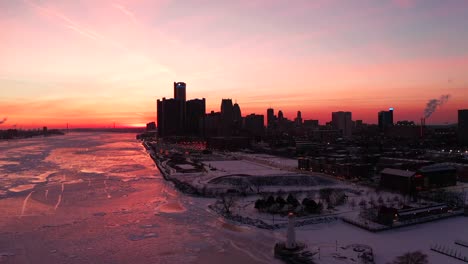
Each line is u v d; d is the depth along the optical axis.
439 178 160.62
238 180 186.88
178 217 119.12
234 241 94.81
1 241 95.69
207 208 131.38
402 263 74.06
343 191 156.62
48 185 181.88
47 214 123.06
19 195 155.38
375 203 129.62
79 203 140.50
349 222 106.88
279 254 83.75
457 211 117.75
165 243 94.12
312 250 84.81
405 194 144.62
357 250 84.19
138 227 108.06
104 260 83.31
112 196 154.62
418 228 101.81
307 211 118.19
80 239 97.44
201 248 90.19
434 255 81.06
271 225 106.56
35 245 92.75
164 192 164.75
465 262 77.00
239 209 127.12
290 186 178.25
